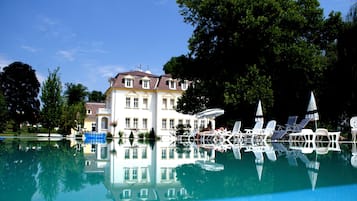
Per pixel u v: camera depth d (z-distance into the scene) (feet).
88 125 172.14
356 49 71.10
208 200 10.71
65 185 13.20
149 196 11.37
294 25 73.72
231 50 76.74
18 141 65.10
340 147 43.70
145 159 26.45
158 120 138.62
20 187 12.53
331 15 79.46
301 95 78.84
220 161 23.97
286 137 65.16
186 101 89.45
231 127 78.84
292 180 14.79
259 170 18.52
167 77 142.92
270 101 67.46
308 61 70.38
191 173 17.57
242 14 71.67
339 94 75.61
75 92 233.55
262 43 71.67
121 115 135.33
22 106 181.06
